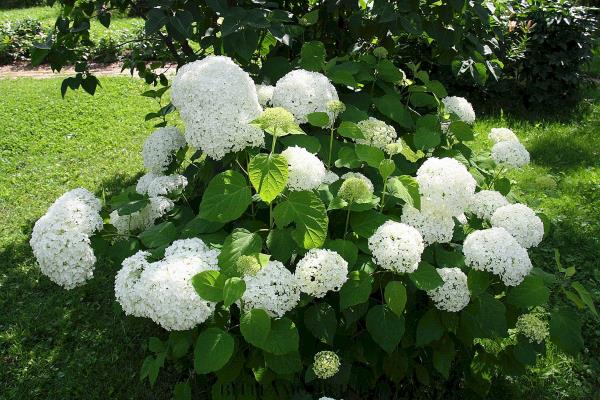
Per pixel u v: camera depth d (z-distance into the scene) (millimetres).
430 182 2166
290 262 2289
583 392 2852
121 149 6289
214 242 2279
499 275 2121
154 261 2215
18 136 6660
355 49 3320
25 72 10406
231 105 2209
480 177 2756
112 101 7883
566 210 4523
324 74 2928
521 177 4973
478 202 2455
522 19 7125
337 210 2354
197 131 2217
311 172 2127
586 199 4715
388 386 2600
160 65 4270
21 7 18000
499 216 2355
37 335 3363
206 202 2119
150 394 2857
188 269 1979
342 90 3107
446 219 2205
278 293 1982
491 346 2838
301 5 3598
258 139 2250
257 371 2137
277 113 2059
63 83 3422
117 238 2639
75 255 2268
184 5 2766
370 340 2342
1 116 7254
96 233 2465
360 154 2303
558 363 2996
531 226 2316
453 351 2314
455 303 2141
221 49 3021
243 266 1910
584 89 7797
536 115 7035
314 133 2738
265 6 3158
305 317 2137
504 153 2775
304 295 2148
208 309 1947
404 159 2750
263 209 2477
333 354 2043
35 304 3621
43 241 2254
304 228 2076
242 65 3109
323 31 3596
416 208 2141
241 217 2484
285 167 2008
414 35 3438
